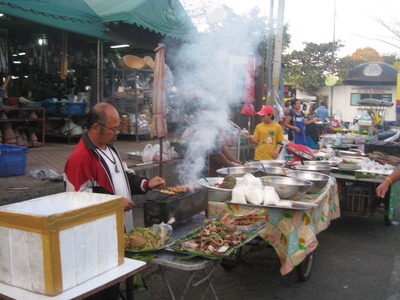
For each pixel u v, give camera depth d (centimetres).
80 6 718
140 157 662
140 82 959
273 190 305
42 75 925
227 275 380
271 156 580
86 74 969
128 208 239
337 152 664
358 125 1209
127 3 815
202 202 289
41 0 638
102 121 240
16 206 168
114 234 177
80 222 158
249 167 412
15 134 777
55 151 750
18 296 150
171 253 221
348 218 592
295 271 392
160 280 363
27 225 150
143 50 1080
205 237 231
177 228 266
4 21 815
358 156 614
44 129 829
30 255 151
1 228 158
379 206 542
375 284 363
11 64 914
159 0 857
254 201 298
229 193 314
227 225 257
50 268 148
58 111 852
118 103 955
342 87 2944
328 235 508
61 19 675
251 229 271
